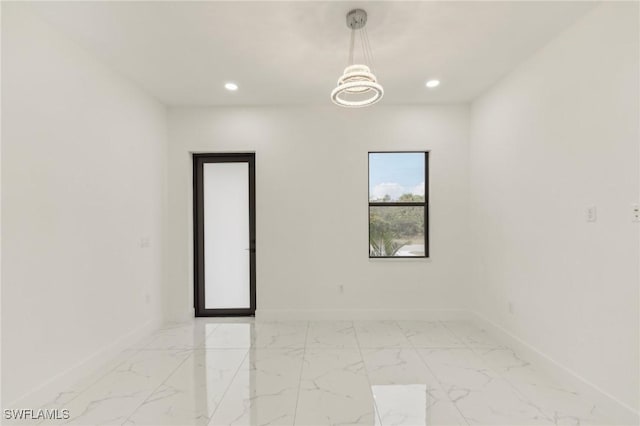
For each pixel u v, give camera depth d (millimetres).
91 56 2844
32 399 2215
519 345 3098
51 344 2383
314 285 4203
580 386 2373
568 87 2512
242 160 4375
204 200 4410
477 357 3051
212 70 3217
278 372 2766
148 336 3656
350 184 4211
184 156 4223
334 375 2705
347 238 4203
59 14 2301
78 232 2664
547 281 2746
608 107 2168
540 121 2832
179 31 2535
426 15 2350
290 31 2549
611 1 2139
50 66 2408
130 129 3418
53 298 2406
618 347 2096
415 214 4320
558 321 2615
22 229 2176
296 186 4207
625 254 2055
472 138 4090
